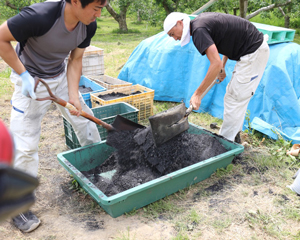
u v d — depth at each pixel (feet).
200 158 10.82
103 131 13.37
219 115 16.15
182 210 9.27
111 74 24.58
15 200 1.64
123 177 10.13
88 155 10.84
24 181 1.64
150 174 10.12
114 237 8.23
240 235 8.32
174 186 9.77
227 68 15.47
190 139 11.19
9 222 8.65
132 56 19.79
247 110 14.10
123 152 10.55
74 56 8.93
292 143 13.16
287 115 13.87
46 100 8.64
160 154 10.25
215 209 9.34
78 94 9.39
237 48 10.76
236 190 10.26
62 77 8.91
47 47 7.60
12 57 7.06
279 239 8.18
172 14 10.20
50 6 7.04
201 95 10.89
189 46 16.98
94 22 8.18
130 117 13.65
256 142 13.39
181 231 8.41
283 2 30.25
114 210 8.64
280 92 13.74
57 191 10.28
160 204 9.43
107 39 45.91
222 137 11.82
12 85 21.49
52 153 12.84
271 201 9.70
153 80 18.01
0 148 1.78
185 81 17.48
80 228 8.59
